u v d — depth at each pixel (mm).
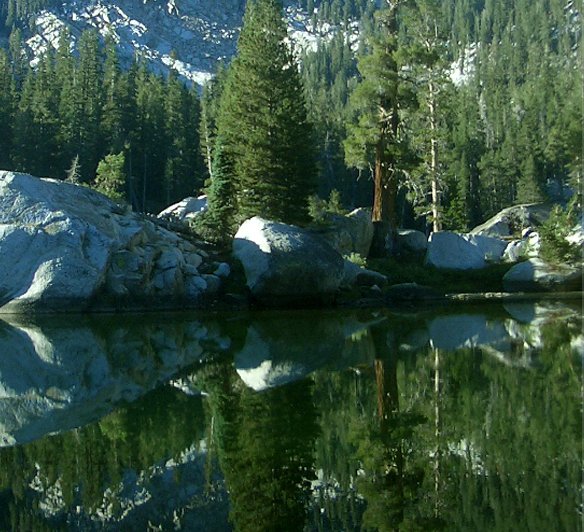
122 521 4973
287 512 5094
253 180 29875
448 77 41656
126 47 175000
